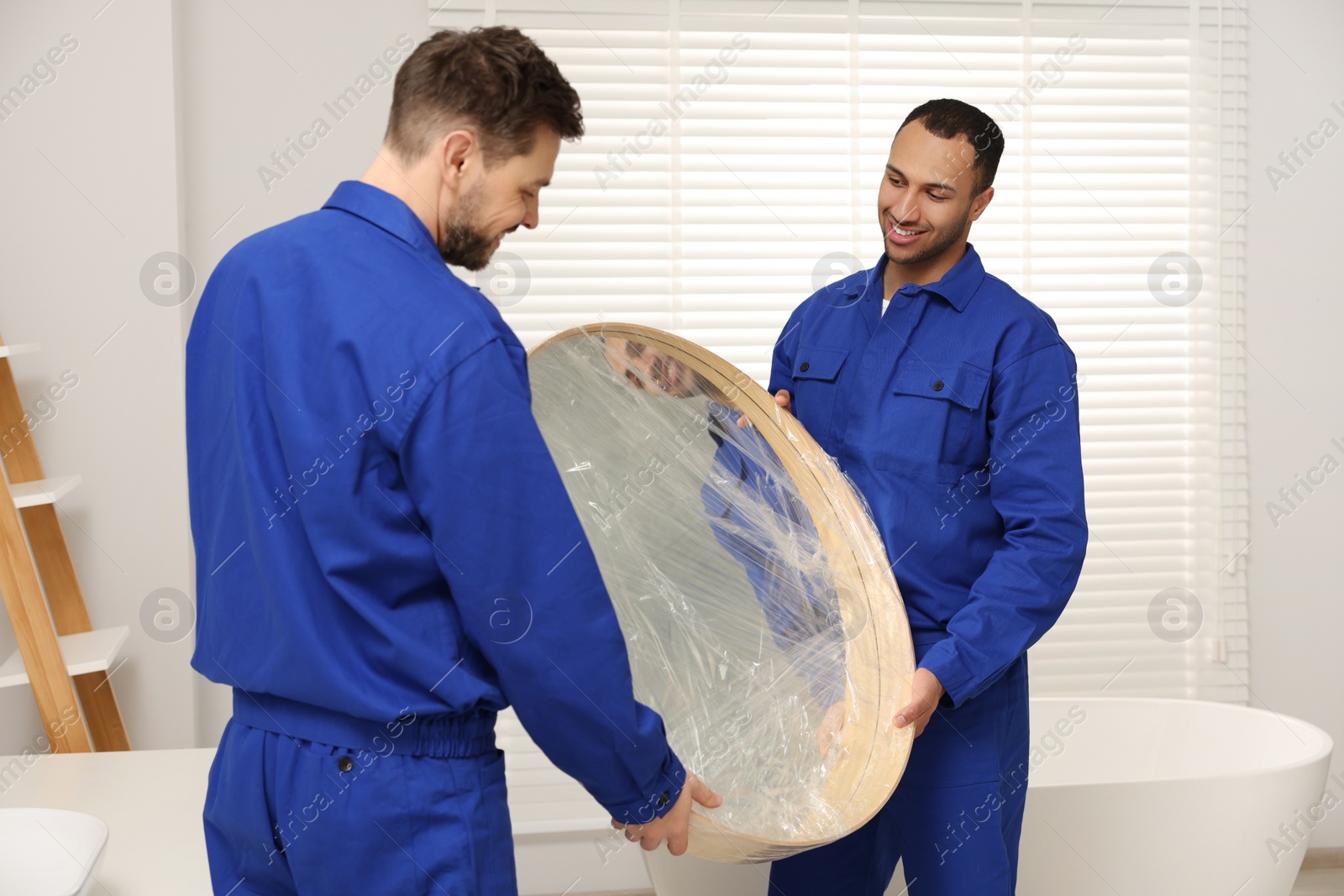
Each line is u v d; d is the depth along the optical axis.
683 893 1.98
